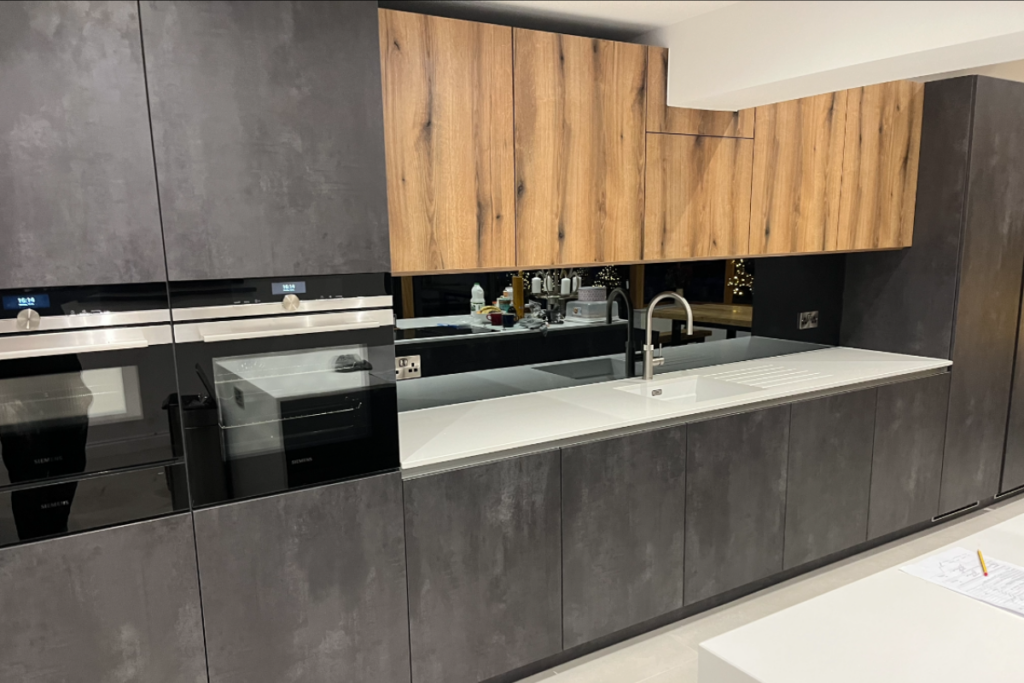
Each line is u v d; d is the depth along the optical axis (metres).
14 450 1.74
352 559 2.22
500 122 2.61
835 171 3.56
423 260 2.53
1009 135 3.78
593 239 2.91
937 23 2.26
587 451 2.62
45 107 1.66
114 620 1.91
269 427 2.05
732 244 3.30
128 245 1.79
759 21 2.68
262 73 1.89
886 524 3.69
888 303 4.07
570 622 2.69
